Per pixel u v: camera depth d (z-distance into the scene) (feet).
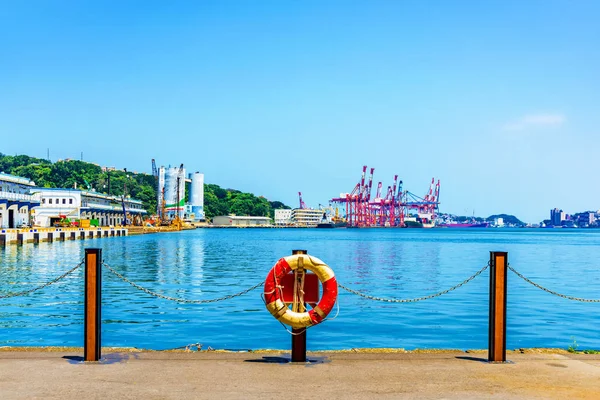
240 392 32.89
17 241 305.73
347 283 151.12
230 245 395.55
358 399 31.73
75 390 33.17
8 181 397.60
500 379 36.01
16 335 75.82
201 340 73.26
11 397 31.76
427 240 568.82
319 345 70.64
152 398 31.73
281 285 39.88
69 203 508.94
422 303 107.45
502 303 40.52
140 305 103.40
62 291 123.75
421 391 33.32
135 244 372.79
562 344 72.02
